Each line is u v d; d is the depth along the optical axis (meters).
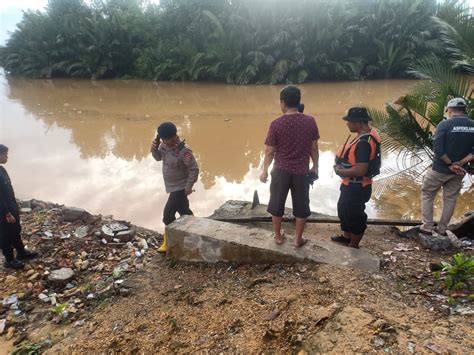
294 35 24.81
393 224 5.49
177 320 3.60
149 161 10.60
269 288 3.75
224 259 4.41
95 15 30.78
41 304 4.36
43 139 13.01
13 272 4.96
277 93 21.86
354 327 2.98
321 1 24.39
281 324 3.20
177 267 4.59
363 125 4.05
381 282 3.64
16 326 4.02
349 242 4.86
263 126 14.13
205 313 3.62
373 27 25.28
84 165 10.34
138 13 30.66
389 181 8.82
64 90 24.45
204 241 4.44
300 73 24.81
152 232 6.04
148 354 3.26
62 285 4.63
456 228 5.42
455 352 2.64
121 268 4.83
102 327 3.75
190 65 26.81
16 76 31.83
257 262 4.24
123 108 18.12
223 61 25.53
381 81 25.14
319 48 25.22
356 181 4.15
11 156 11.15
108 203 7.95
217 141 12.38
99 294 4.36
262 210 5.98
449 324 2.97
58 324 3.99
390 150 8.63
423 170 9.11
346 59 25.88
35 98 21.36
